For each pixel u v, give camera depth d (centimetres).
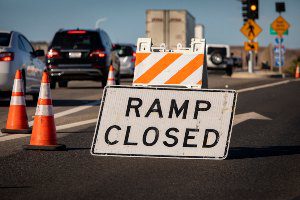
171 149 1154
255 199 865
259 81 4381
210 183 961
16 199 853
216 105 1156
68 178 986
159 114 1154
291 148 1328
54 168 1066
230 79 4788
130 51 4612
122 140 1153
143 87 1153
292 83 4094
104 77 3250
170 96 1155
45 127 1262
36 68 2405
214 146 1156
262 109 2198
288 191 917
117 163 1113
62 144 1276
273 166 1113
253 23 5184
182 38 5697
